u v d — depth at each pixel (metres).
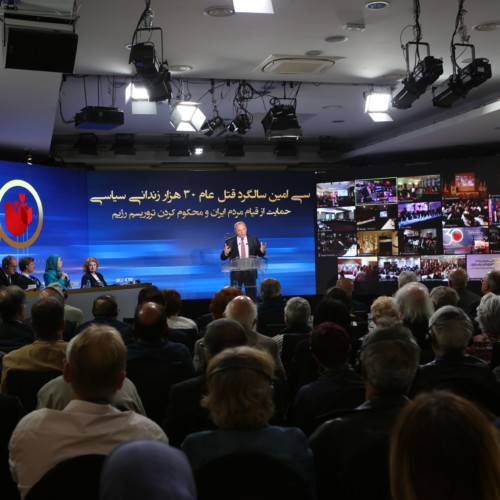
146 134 11.77
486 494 0.67
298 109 9.98
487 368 2.70
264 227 12.76
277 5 5.64
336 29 6.31
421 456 0.68
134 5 5.52
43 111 7.77
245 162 13.09
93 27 6.05
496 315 3.48
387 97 8.25
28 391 2.95
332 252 12.45
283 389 2.67
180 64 7.40
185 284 12.51
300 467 1.64
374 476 1.66
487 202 11.42
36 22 4.61
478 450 0.67
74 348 1.87
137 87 7.50
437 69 6.00
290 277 12.77
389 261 12.06
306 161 13.28
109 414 1.83
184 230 12.53
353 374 2.51
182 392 2.54
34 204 10.70
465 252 11.55
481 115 9.07
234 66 7.53
